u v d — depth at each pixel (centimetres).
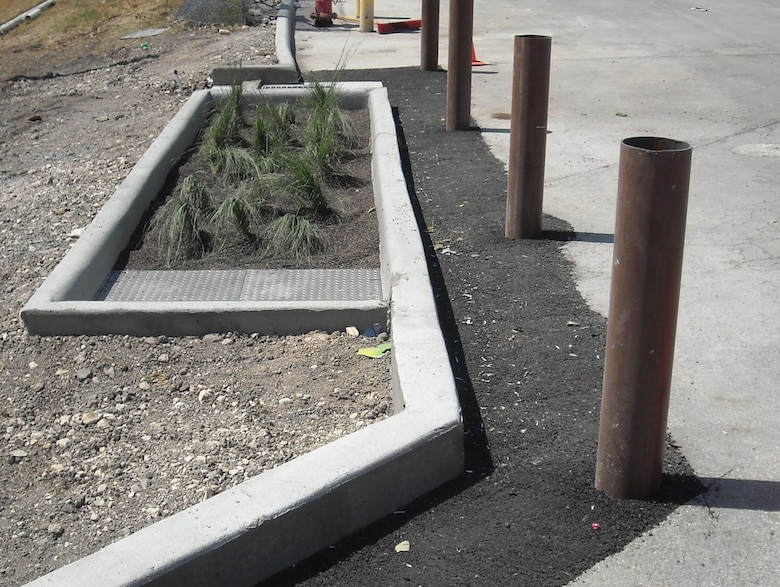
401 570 321
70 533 371
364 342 508
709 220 649
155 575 293
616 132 895
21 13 2077
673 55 1268
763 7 1723
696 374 446
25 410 454
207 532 307
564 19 1623
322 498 327
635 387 335
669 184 308
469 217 664
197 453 416
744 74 1143
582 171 776
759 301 521
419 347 426
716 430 398
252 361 492
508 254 595
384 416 436
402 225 580
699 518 342
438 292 540
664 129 902
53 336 515
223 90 977
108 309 511
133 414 448
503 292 538
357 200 719
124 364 489
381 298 546
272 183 698
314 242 635
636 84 1099
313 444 418
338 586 316
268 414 443
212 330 517
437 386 391
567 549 328
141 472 405
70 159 896
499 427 401
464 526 341
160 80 1207
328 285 571
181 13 1623
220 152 786
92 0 1902
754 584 312
